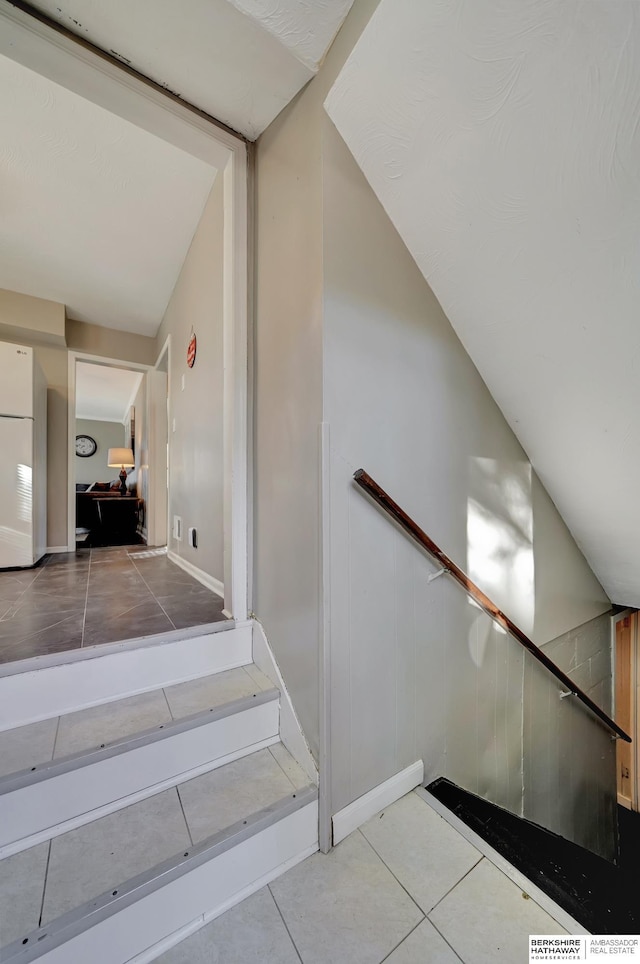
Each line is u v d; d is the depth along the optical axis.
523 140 0.97
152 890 0.81
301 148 1.21
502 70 0.90
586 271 1.12
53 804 0.92
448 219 1.22
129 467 6.12
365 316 1.21
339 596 1.12
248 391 1.54
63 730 1.07
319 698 1.09
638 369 1.28
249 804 1.02
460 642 1.54
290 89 1.23
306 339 1.16
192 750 1.12
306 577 1.16
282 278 1.31
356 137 1.16
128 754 1.02
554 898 0.99
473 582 1.65
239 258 1.52
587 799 2.44
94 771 0.97
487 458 1.70
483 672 1.66
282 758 1.21
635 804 2.81
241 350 1.53
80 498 4.59
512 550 1.85
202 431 2.23
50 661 1.15
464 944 0.84
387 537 1.26
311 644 1.14
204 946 0.82
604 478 1.77
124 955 0.78
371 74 1.03
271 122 1.39
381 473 1.25
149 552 3.38
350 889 0.95
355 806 1.14
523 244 1.16
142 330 3.71
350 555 1.15
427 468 1.42
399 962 0.80
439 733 1.45
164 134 1.38
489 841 1.19
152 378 3.88
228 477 1.57
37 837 0.90
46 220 2.25
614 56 0.79
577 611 2.39
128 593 1.96
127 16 1.03
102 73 1.16
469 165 1.08
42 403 2.97
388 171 1.20
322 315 1.09
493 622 1.71
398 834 1.12
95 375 4.98
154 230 2.37
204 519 2.19
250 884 0.94
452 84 0.96
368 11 0.96
